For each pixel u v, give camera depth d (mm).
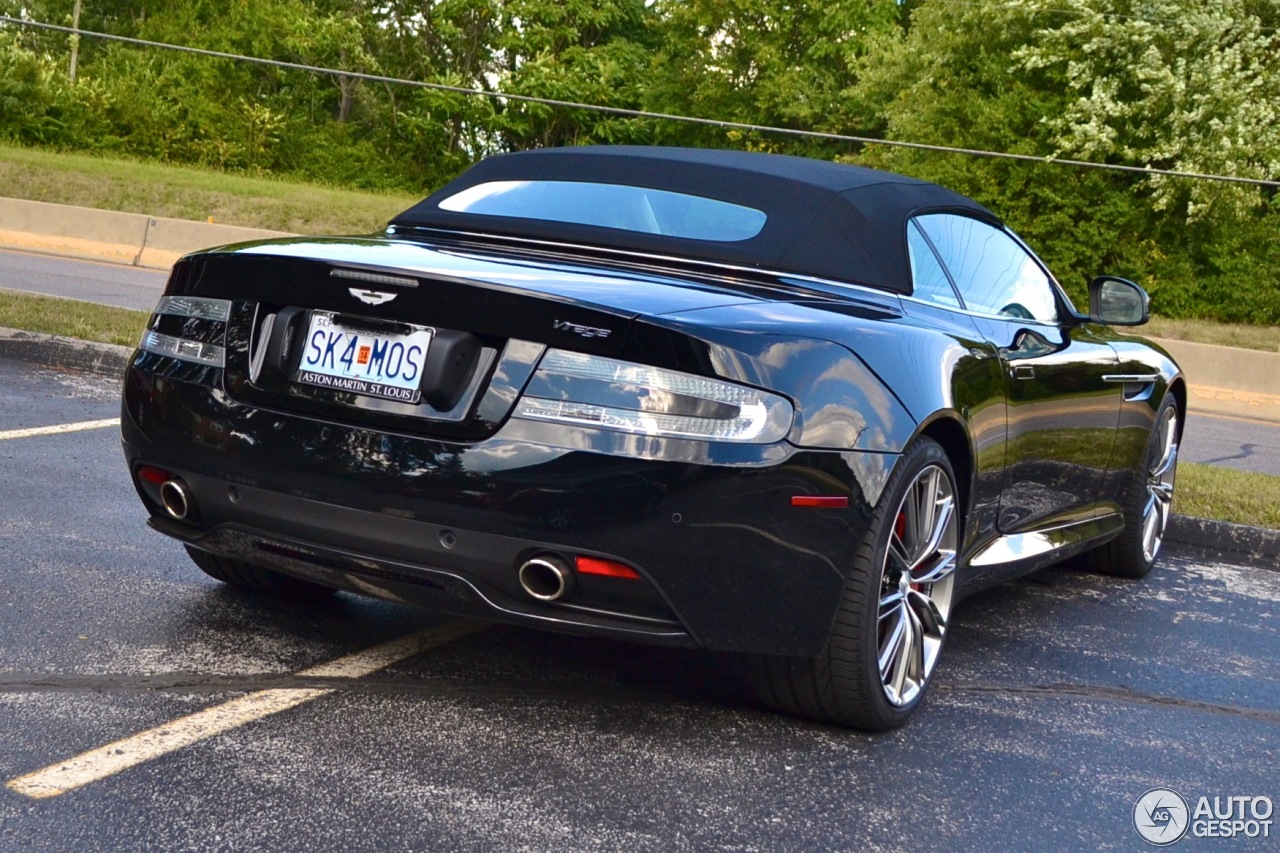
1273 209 23125
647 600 2648
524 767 2645
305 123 42938
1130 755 3117
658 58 43844
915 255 3561
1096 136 21594
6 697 2762
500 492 2605
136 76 38438
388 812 2371
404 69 45625
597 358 2619
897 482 2881
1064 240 22844
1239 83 21828
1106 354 4551
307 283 2854
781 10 42094
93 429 5730
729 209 3432
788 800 2615
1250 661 4090
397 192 41969
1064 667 3809
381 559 2746
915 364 3047
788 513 2656
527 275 2811
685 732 2939
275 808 2348
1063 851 2527
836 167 3812
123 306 11133
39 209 18234
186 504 2992
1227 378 14938
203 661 3105
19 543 3916
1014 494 3822
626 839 2355
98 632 3232
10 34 40500
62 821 2227
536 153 3855
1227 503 6125
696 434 2582
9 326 7711
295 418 2811
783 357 2701
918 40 26328
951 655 3807
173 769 2479
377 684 3062
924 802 2688
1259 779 3039
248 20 43938
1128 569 5117
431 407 2707
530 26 44750
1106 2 22438
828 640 2850
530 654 3400
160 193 21875
